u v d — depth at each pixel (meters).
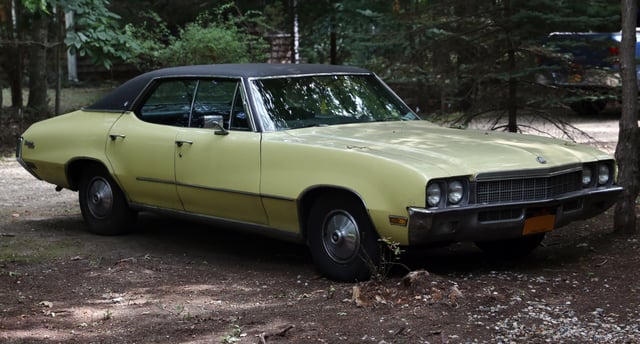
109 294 6.28
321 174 6.30
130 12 18.84
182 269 7.06
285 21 17.02
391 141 6.54
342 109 7.28
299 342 5.03
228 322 5.48
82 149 8.21
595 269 6.55
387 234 5.99
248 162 6.79
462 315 5.42
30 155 8.74
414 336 5.07
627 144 7.42
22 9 16.31
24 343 5.14
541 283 6.19
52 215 9.66
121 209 8.23
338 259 6.38
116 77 25.08
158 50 17.14
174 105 7.61
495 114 10.61
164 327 5.42
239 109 7.03
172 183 7.42
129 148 7.80
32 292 6.35
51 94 23.09
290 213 6.58
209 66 7.62
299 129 6.89
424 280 5.91
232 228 7.16
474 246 7.75
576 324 5.23
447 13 10.12
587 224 8.31
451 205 5.92
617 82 10.28
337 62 16.53
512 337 5.01
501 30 9.62
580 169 6.57
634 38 7.26
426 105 14.99
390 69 10.64
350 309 5.66
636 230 7.66
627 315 5.38
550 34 9.59
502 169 6.06
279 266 7.13
